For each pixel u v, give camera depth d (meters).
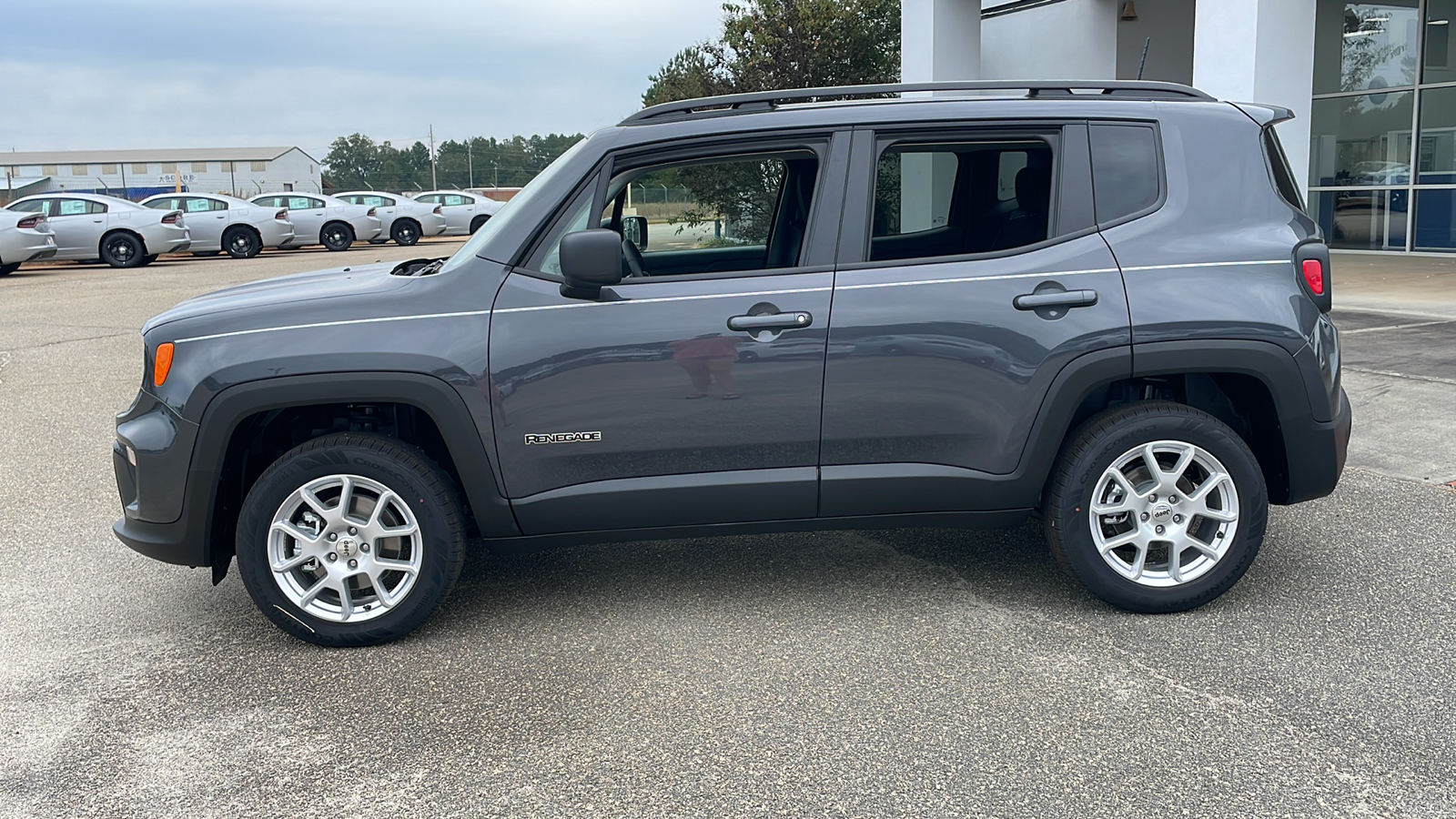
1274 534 4.51
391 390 3.43
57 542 4.85
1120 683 3.21
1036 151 3.67
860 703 3.14
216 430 3.43
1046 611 3.78
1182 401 3.89
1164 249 3.55
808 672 3.36
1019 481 3.61
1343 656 3.35
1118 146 3.63
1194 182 3.62
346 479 3.53
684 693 3.24
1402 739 2.86
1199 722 2.98
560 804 2.67
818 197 3.57
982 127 3.60
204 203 24.62
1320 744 2.84
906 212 3.78
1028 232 3.69
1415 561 4.15
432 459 3.81
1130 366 3.51
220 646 3.69
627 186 3.67
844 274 3.54
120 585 4.30
